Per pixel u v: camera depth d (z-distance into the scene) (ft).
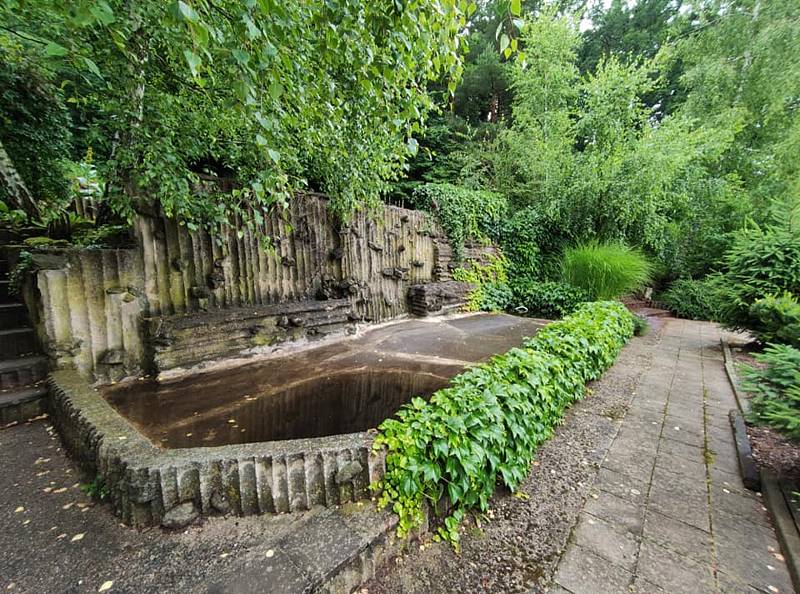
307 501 5.12
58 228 12.12
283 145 9.75
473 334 17.70
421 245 23.67
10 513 5.00
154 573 4.06
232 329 11.91
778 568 5.07
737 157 32.83
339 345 15.12
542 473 7.27
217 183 11.93
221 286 12.28
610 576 4.87
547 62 29.17
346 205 14.97
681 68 38.65
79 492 5.48
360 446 5.34
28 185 15.16
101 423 5.95
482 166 34.68
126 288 10.01
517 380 7.98
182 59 7.01
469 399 6.55
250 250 13.25
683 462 7.84
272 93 4.97
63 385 7.64
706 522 6.01
